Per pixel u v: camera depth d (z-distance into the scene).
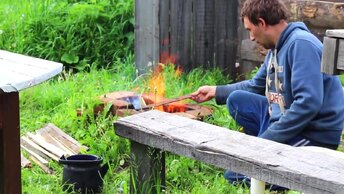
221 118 5.27
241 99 4.51
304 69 4.02
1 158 2.88
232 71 6.94
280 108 4.24
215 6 6.78
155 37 6.62
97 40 7.43
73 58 7.29
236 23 6.85
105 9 7.68
